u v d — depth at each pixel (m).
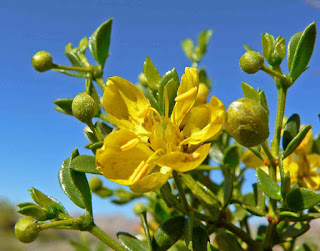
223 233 0.07
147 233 0.06
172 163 0.06
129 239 0.06
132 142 0.06
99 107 0.08
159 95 0.07
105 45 0.09
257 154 0.07
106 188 0.11
